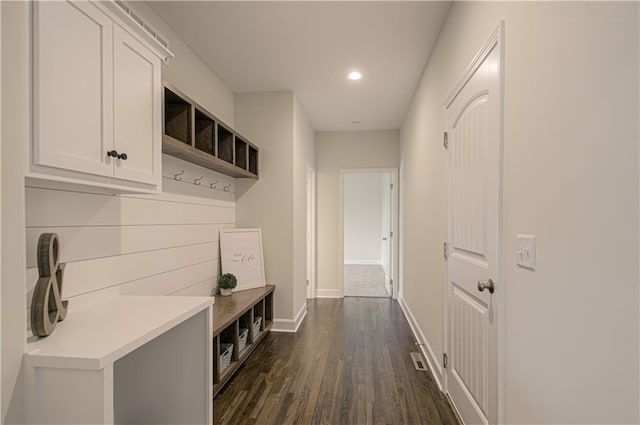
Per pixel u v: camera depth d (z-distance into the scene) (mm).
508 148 1311
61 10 1119
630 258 719
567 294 942
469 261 1766
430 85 2801
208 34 2523
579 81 887
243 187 3664
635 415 711
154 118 1661
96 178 1292
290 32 2494
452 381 2092
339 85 3492
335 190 5223
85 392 975
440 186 2418
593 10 833
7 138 957
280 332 3557
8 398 950
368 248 9234
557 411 990
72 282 1531
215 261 3160
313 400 2178
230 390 2311
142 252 2057
